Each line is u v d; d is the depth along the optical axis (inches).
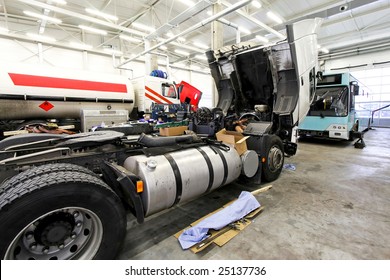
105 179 74.3
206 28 401.1
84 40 427.5
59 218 51.3
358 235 75.4
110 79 223.8
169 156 78.2
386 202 102.2
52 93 185.3
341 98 249.3
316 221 85.0
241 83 172.2
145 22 372.5
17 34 343.9
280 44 133.0
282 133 154.1
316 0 303.3
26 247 49.6
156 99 263.1
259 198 107.5
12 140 81.0
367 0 243.8
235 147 108.0
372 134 376.2
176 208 98.7
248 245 70.2
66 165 57.2
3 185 51.0
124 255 65.9
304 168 163.8
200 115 136.7
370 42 466.3
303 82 142.3
